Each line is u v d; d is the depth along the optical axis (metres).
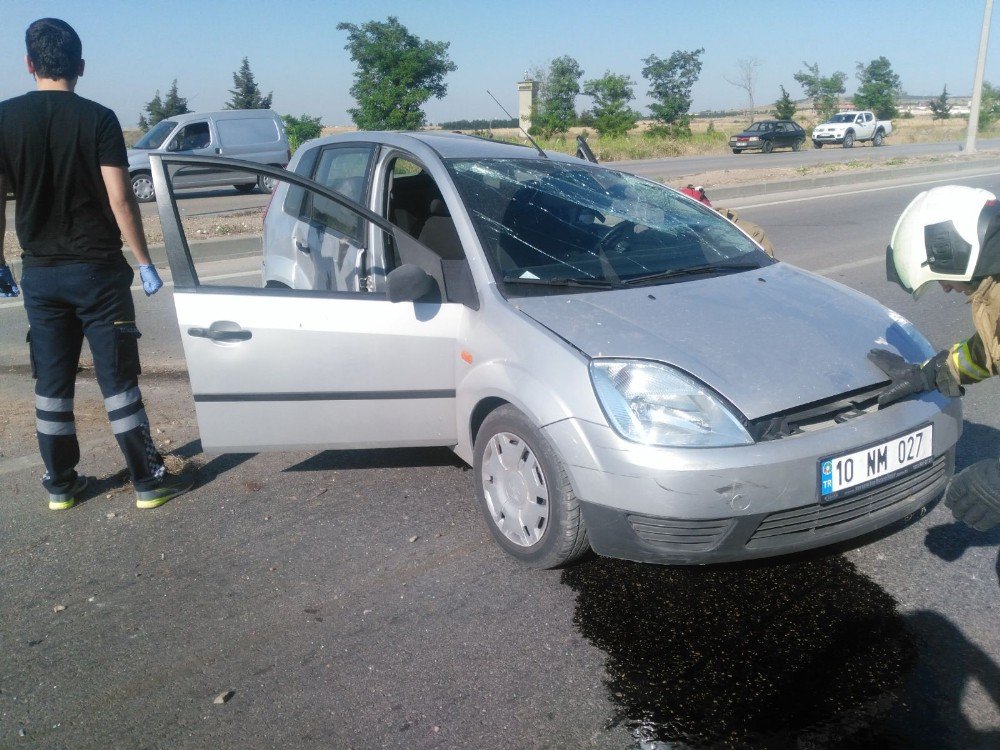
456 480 4.23
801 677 2.72
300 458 4.59
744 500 2.81
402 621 3.09
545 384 3.11
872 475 2.97
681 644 2.91
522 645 2.93
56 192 3.68
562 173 4.29
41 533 3.89
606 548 3.03
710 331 3.18
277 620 3.13
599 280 3.60
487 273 3.54
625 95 40.19
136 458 4.01
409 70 29.66
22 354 6.86
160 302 8.45
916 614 3.02
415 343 3.60
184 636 3.06
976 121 27.73
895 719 2.53
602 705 2.63
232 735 2.57
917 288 2.41
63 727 2.64
